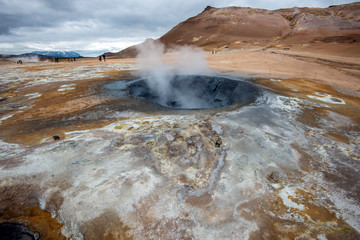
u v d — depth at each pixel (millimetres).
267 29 46781
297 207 2934
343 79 11438
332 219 2758
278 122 5598
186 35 54969
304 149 4414
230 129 5051
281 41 37094
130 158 3867
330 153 4309
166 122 5480
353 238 2490
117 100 8094
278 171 3670
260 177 3506
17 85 10883
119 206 2826
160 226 2609
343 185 3412
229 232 2545
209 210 2832
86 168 3570
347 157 4184
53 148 4266
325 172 3717
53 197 3035
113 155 3973
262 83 9953
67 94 8961
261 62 17719
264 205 2947
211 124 5305
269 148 4324
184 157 3912
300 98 7719
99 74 13750
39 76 13625
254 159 3961
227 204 2936
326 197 3143
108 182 3229
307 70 13906
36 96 8750
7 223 2777
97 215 2727
